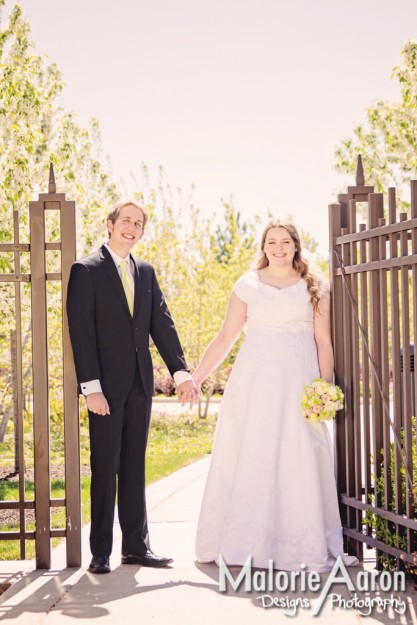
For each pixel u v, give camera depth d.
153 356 17.48
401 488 4.22
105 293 4.57
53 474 9.35
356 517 4.72
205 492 4.85
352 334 4.75
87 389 4.45
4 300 8.51
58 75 11.29
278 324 4.80
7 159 8.47
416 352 4.02
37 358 4.72
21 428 4.71
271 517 4.54
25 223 8.46
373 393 4.54
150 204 18.09
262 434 4.65
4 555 5.38
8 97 8.95
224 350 5.03
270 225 4.92
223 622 3.57
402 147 13.43
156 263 18.06
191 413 18.92
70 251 4.73
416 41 12.39
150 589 4.12
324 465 4.72
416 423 4.07
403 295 4.05
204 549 4.74
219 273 19.59
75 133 10.35
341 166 14.52
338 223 4.96
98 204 11.09
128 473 4.66
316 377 4.79
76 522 4.66
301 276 4.94
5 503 4.68
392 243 4.20
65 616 3.68
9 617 3.69
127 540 4.66
